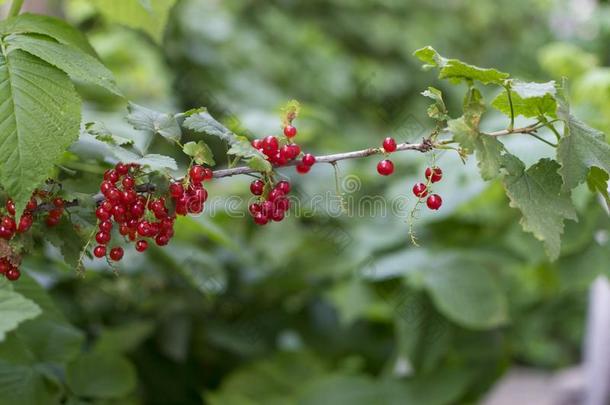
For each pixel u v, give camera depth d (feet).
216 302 4.86
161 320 4.67
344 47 10.75
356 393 4.66
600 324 5.30
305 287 4.95
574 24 7.61
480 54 12.17
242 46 7.89
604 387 5.30
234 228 5.06
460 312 4.35
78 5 6.34
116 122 4.33
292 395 5.04
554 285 4.78
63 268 4.03
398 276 4.56
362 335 5.27
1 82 2.92
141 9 3.65
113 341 4.30
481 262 4.49
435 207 3.05
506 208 4.79
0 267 3.00
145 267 4.32
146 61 6.45
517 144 4.06
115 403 4.26
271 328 5.19
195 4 7.59
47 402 3.50
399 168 5.48
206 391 4.86
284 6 9.93
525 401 8.86
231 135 3.02
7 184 2.86
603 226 4.27
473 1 12.05
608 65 7.24
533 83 3.02
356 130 8.23
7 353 3.45
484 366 4.73
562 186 2.98
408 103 9.56
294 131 3.02
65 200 3.03
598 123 4.43
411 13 11.51
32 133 2.89
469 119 3.00
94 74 3.00
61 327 3.56
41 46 2.98
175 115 3.12
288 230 5.00
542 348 9.57
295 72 8.52
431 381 4.64
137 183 3.03
